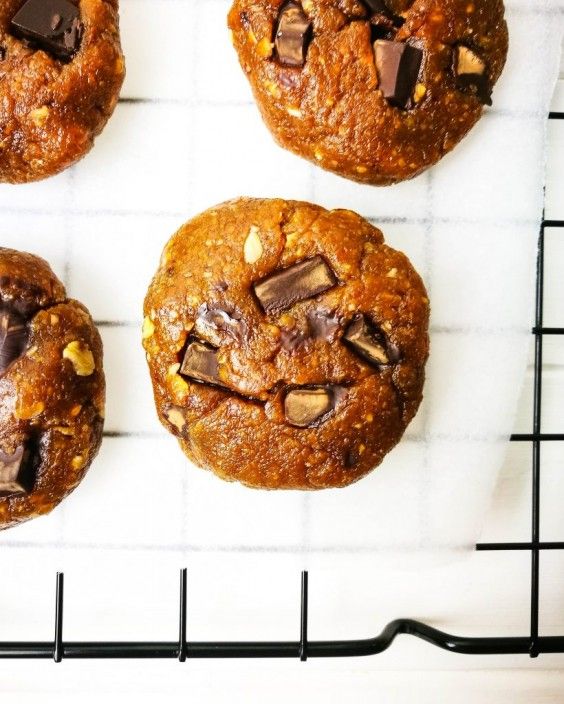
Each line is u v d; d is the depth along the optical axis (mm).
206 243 303
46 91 302
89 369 308
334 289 299
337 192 325
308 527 325
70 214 324
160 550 324
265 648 318
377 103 302
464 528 325
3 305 302
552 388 333
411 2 303
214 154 324
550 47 321
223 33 323
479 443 324
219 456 303
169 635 329
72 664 332
